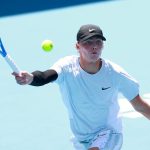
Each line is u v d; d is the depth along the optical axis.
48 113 30.23
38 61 40.38
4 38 48.22
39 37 47.50
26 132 28.17
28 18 54.91
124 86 19.47
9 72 38.16
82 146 20.05
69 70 19.06
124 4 57.38
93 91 19.03
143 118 28.72
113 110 19.58
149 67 37.25
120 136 19.97
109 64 19.22
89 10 55.97
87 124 19.53
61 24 51.47
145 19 51.00
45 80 18.31
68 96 19.38
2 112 31.03
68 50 42.59
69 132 27.77
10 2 61.56
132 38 45.00
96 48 18.47
